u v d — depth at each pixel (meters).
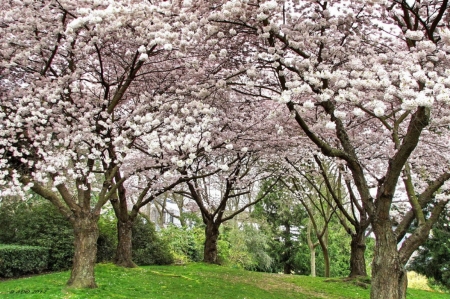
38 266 11.62
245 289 10.41
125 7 6.89
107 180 8.65
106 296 7.32
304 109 6.52
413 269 18.30
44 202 13.91
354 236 13.66
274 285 11.92
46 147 8.39
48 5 7.59
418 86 5.60
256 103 10.95
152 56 9.19
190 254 17.77
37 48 7.80
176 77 9.56
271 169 15.14
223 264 18.03
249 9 7.41
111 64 9.94
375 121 11.06
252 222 24.03
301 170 14.95
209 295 8.86
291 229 25.02
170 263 14.92
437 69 7.06
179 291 8.91
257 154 13.05
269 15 7.12
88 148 8.91
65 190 8.31
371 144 11.52
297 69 7.31
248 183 15.39
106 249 13.46
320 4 8.08
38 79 8.56
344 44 8.48
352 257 13.66
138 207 12.30
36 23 7.63
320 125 8.07
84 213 8.23
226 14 6.72
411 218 7.08
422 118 5.72
